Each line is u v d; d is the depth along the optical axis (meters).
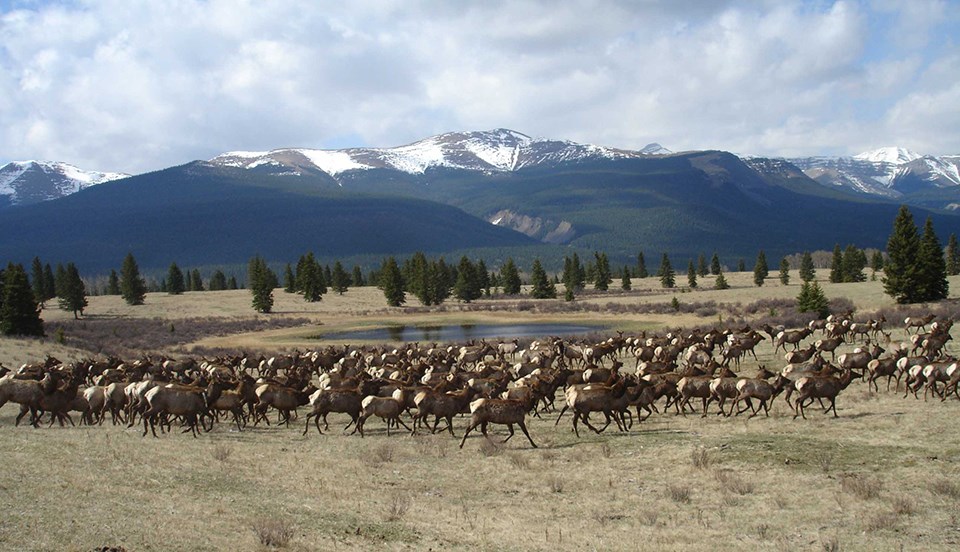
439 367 36.16
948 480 15.56
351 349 65.69
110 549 11.24
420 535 13.62
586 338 64.50
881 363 28.05
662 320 88.25
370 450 21.20
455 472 18.94
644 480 17.62
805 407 25.75
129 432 23.11
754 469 17.67
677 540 13.50
